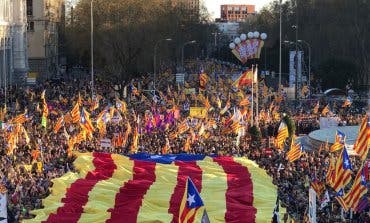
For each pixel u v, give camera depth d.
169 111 126.75
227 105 132.62
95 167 76.75
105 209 61.75
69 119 119.69
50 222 58.12
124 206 63.12
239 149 95.69
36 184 73.38
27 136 95.19
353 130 123.38
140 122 119.38
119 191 67.44
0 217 57.38
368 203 64.25
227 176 74.75
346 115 151.00
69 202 64.00
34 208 64.62
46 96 180.25
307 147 115.31
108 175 74.81
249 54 120.75
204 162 80.44
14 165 82.81
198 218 58.22
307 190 71.31
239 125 106.75
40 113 142.12
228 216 60.34
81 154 81.81
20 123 106.62
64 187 68.19
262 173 76.19
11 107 159.38
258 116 130.25
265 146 101.44
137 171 75.75
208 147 96.69
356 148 69.69
